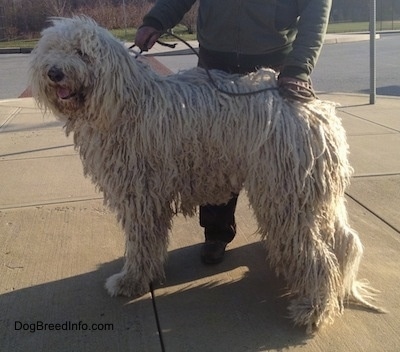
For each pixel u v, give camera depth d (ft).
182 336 5.14
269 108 5.08
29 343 5.10
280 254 5.32
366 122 12.37
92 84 5.02
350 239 5.32
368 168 9.27
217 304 5.63
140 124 5.24
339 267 5.31
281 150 5.03
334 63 25.67
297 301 5.28
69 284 6.06
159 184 5.38
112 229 7.32
